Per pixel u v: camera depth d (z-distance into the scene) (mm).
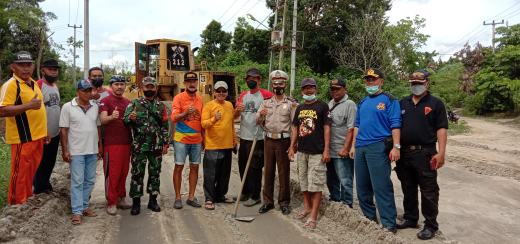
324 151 5672
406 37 26922
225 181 6891
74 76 36406
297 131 6027
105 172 6219
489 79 33188
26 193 5477
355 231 5410
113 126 6109
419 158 5164
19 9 29062
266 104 6367
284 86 6211
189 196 6754
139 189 6184
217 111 6449
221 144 6617
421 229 5535
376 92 5387
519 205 7352
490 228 6031
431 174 5148
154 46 14234
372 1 28391
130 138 6277
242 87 24984
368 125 5340
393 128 5207
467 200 7406
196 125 6531
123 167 6258
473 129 24016
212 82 13734
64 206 6191
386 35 26984
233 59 32562
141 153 6141
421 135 5133
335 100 5918
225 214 6320
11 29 30094
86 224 5734
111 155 6113
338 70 28250
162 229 5629
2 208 5633
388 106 5293
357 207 6406
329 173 6270
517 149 15352
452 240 5113
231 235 5449
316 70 30578
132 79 15008
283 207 6367
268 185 6422
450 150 14203
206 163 6605
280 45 21172
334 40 29000
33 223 4977
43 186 6316
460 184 8727
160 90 13898
